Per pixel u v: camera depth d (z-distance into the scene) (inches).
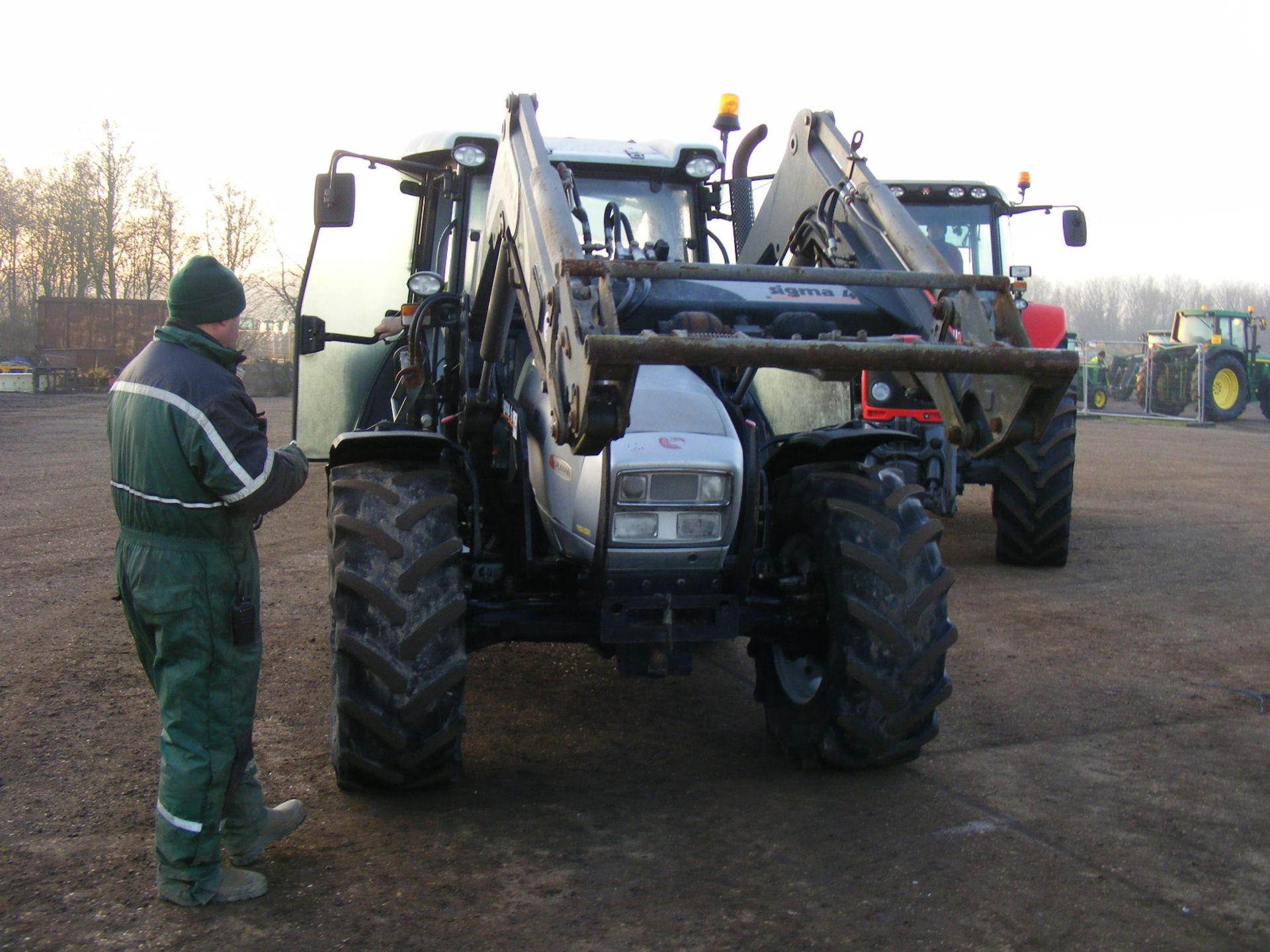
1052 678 188.4
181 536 104.5
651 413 136.1
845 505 140.3
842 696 135.9
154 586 103.7
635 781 141.9
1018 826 127.6
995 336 115.4
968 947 101.0
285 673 185.6
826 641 145.2
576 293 106.7
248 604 107.8
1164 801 135.2
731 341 101.5
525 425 150.6
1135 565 292.8
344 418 239.3
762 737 159.9
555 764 148.1
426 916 105.9
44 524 330.0
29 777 138.6
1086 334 3107.8
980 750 153.4
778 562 154.6
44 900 107.4
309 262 235.1
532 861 117.9
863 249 144.9
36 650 196.1
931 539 139.3
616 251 138.9
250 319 1467.8
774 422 196.9
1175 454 634.8
